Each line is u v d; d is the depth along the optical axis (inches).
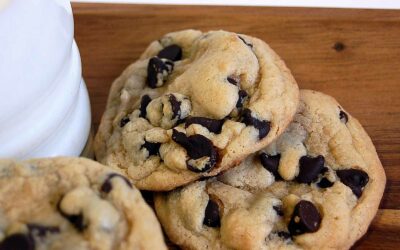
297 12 13.3
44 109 10.4
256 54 11.6
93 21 13.5
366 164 11.2
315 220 10.5
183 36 12.4
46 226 8.9
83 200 9.0
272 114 10.9
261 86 11.1
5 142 10.2
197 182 11.0
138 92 12.0
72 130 11.2
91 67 13.1
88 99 12.0
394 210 11.2
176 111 10.9
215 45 11.4
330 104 11.8
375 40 12.9
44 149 10.8
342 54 12.9
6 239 8.7
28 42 9.7
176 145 10.8
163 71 11.7
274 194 10.9
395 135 12.0
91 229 8.9
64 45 10.3
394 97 12.4
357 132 11.6
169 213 11.0
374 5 13.8
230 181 11.0
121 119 11.7
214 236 10.7
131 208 9.2
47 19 9.9
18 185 9.3
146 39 13.3
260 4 13.9
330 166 11.1
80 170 9.4
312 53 12.9
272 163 11.0
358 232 10.7
